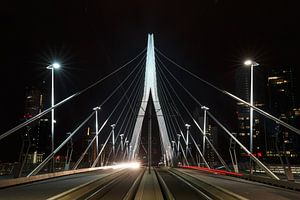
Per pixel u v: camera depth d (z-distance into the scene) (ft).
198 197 80.43
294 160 338.95
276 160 276.62
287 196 74.69
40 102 366.22
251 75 132.77
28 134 108.27
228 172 165.89
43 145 287.89
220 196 82.64
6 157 254.47
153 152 639.76
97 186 103.65
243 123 579.07
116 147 413.59
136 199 75.66
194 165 322.55
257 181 118.11
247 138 568.00
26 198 67.21
